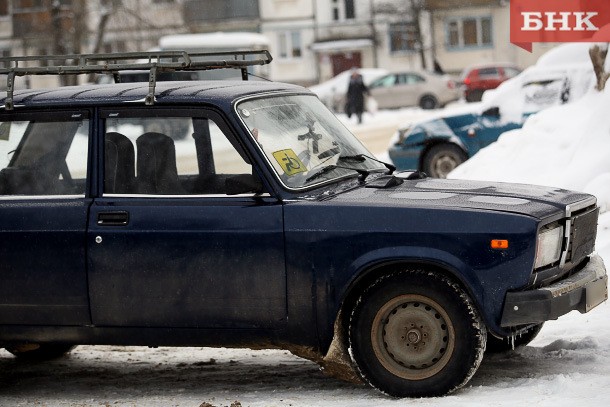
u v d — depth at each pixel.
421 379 10.51
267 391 11.52
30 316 11.42
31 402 11.73
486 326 10.48
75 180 11.45
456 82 81.81
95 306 11.21
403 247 10.38
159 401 11.38
